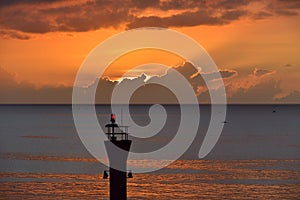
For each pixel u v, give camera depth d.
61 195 151.62
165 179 178.88
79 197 148.88
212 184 170.12
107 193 154.25
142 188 162.75
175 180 177.12
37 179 176.38
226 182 173.88
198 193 156.38
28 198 148.12
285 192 158.12
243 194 155.50
